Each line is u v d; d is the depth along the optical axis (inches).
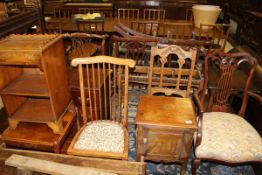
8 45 59.7
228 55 72.3
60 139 69.0
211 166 76.7
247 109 84.2
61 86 70.2
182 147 63.0
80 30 133.4
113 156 61.7
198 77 87.0
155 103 68.5
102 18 132.9
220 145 62.9
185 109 66.0
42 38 65.5
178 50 72.3
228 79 74.9
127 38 89.7
